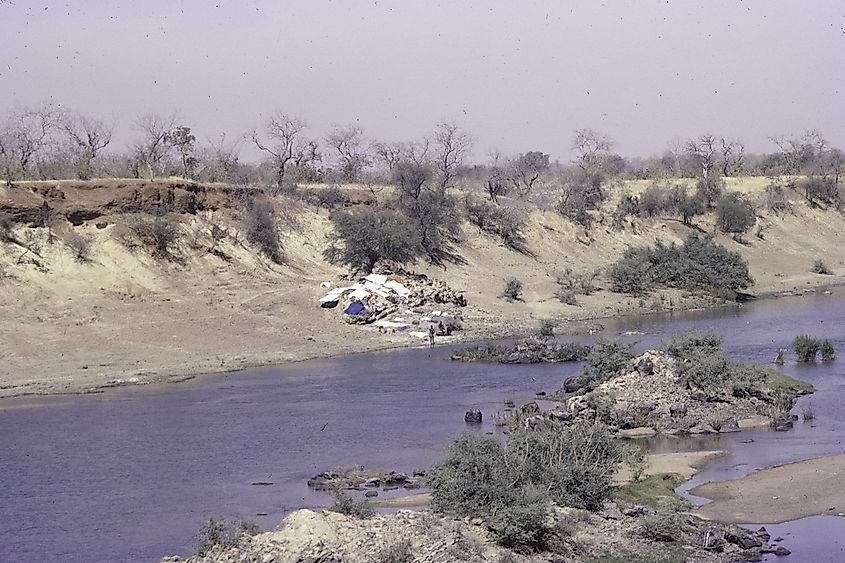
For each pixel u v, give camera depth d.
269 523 32.09
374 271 89.12
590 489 32.56
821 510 33.06
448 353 71.38
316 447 43.22
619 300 97.06
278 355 68.75
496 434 44.25
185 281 78.69
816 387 55.72
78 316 69.69
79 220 78.88
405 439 44.50
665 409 47.69
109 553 29.64
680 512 31.91
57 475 38.97
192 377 61.75
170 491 36.50
